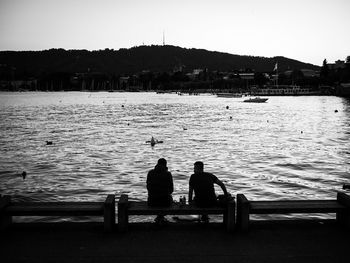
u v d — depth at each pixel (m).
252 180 26.27
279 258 7.71
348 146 44.81
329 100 189.62
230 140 50.62
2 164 32.59
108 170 30.06
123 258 7.70
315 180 26.34
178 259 7.65
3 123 76.69
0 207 8.82
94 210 9.05
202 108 133.62
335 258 7.72
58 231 9.09
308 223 9.59
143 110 123.12
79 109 128.12
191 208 9.25
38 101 194.50
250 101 176.25
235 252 7.96
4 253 7.93
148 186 9.58
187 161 34.25
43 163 33.12
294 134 58.19
